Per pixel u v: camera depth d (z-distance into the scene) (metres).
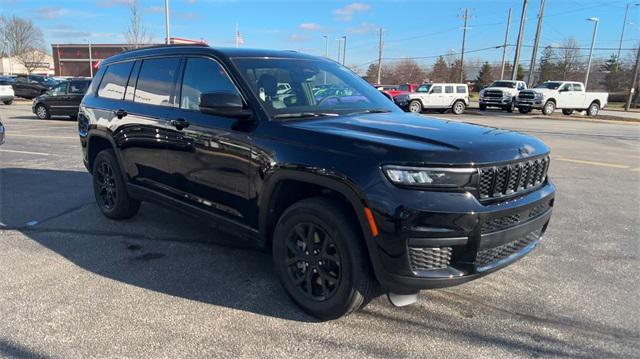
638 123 25.48
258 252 4.56
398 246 2.77
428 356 2.91
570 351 2.99
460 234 2.76
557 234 5.29
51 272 4.05
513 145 3.14
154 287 3.79
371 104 4.16
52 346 2.95
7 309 3.40
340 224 3.03
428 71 95.69
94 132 5.36
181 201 4.31
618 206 6.56
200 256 4.44
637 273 4.22
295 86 3.91
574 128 20.09
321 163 3.06
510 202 3.01
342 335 3.13
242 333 3.13
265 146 3.41
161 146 4.38
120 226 5.28
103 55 80.25
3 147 10.95
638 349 3.03
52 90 17.98
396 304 3.06
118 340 3.03
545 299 3.69
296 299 3.41
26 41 82.62
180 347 2.96
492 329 3.23
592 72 73.50
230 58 3.88
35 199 6.39
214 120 3.83
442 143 2.94
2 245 4.68
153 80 4.60
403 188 2.77
